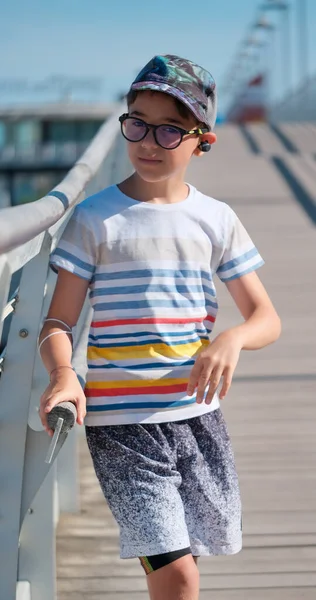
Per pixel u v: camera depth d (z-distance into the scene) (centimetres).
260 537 490
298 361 826
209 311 336
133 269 320
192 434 324
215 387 306
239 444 626
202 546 327
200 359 308
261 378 778
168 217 325
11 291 378
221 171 2120
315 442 628
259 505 529
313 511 521
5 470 320
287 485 556
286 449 615
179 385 319
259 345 327
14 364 319
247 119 7681
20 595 358
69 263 319
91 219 322
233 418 680
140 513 308
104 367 319
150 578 306
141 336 320
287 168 2130
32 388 363
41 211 279
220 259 338
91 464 599
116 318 320
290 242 1375
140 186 328
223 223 335
